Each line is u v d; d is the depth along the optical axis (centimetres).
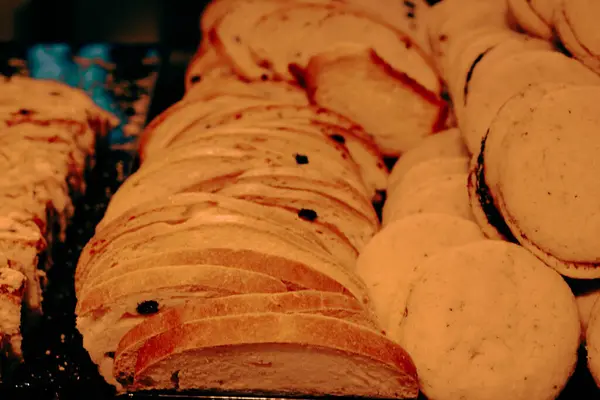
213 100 61
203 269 47
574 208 49
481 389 48
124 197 53
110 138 67
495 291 49
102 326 49
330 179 54
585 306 51
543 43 57
